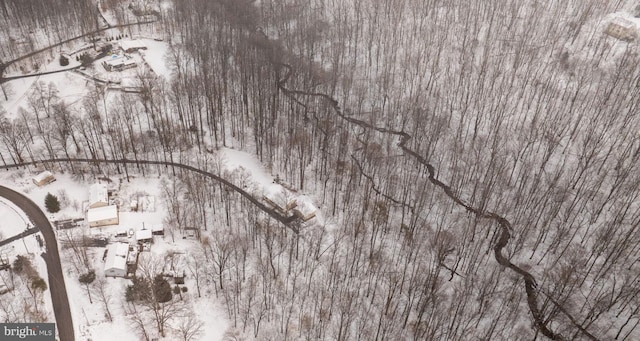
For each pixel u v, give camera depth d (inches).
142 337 4456.2
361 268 5088.6
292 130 6742.1
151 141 6688.0
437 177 6269.7
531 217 5477.4
